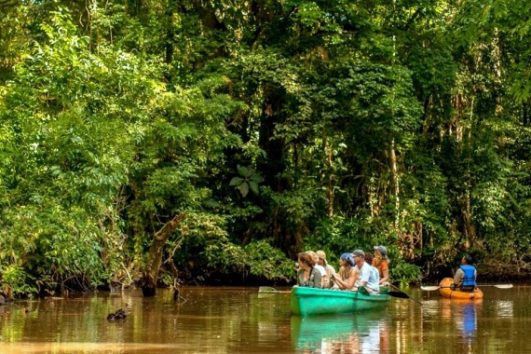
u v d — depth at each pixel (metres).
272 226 25.28
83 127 17.53
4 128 17.09
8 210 16.39
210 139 22.73
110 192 17.55
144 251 21.97
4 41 23.89
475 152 27.61
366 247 25.45
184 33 24.41
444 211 27.39
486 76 27.70
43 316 14.34
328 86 24.03
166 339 11.23
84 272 18.95
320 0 24.44
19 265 17.02
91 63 19.36
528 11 19.88
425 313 15.48
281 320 13.89
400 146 25.92
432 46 25.92
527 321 13.89
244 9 25.42
